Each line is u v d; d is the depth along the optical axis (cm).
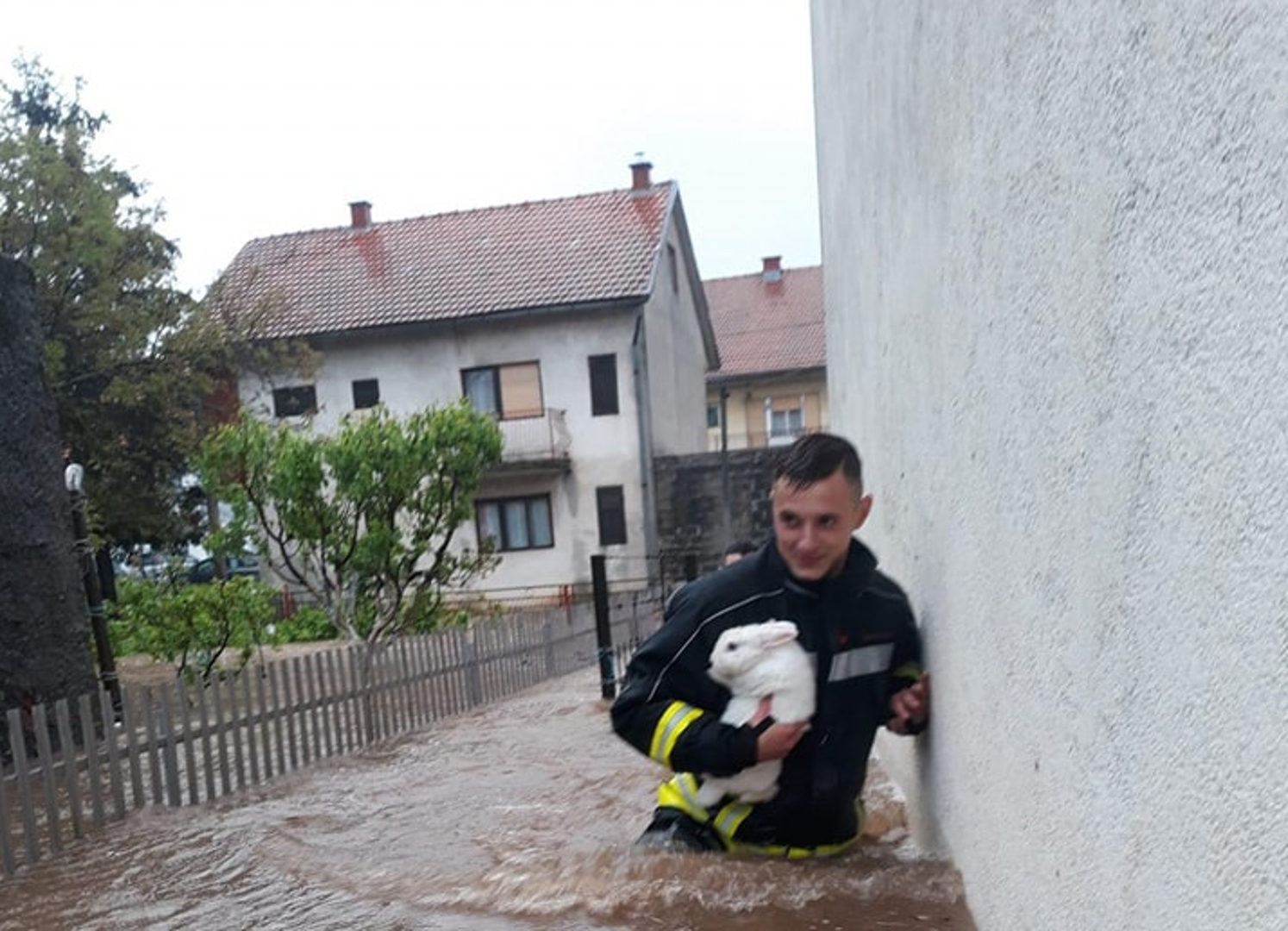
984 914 252
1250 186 113
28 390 774
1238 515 118
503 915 322
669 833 350
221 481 1293
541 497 2467
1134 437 149
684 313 2928
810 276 4031
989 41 221
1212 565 125
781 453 316
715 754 308
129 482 1852
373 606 1320
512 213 2823
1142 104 141
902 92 346
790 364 3681
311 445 1285
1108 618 162
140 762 577
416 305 2519
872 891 292
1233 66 116
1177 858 137
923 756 335
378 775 634
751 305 3972
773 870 321
